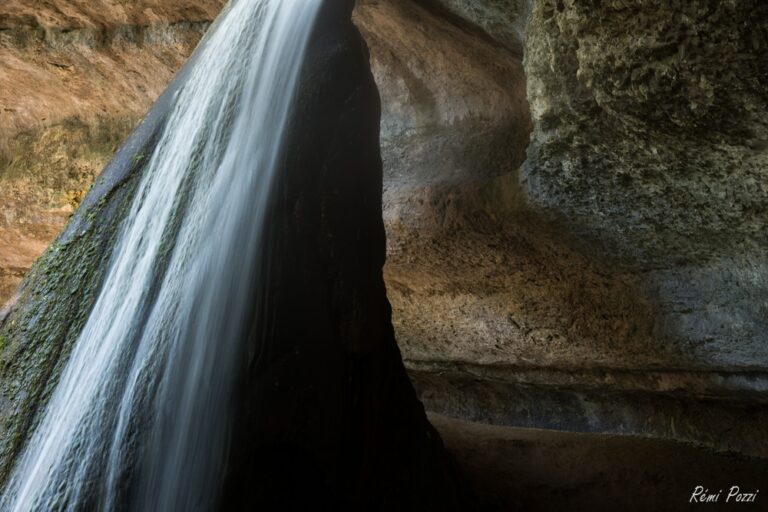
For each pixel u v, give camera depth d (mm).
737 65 2248
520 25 3824
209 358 2369
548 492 3516
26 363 2633
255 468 2184
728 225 3225
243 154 2783
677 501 3311
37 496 2125
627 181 3229
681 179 3041
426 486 2809
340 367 2516
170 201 2836
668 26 2277
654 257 3742
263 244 2492
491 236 4113
